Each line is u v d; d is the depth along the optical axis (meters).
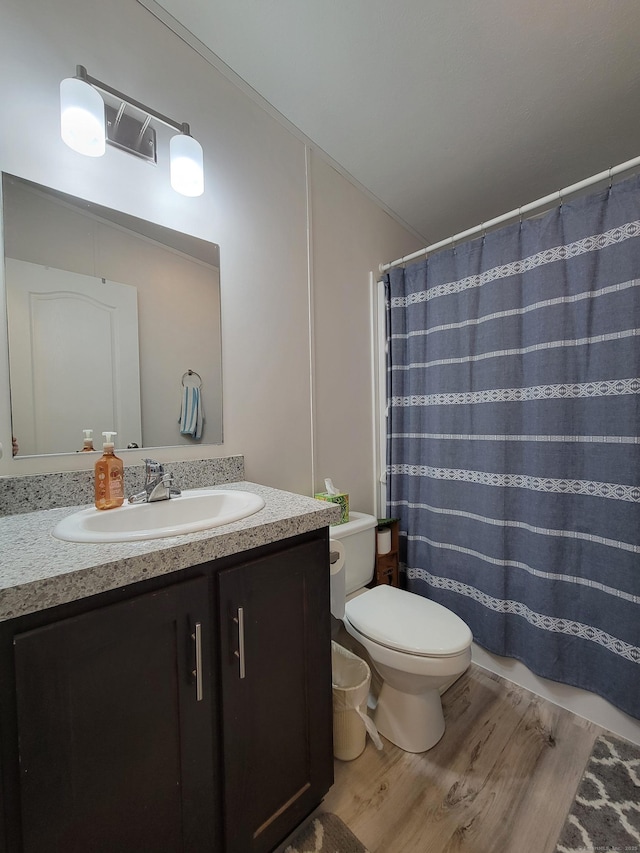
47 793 0.54
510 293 1.46
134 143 1.08
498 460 1.49
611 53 1.15
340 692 1.13
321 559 0.92
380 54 1.17
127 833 0.62
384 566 1.70
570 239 1.30
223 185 1.30
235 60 1.23
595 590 1.26
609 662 1.23
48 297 0.97
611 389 1.22
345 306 1.79
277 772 0.83
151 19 1.11
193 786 0.70
